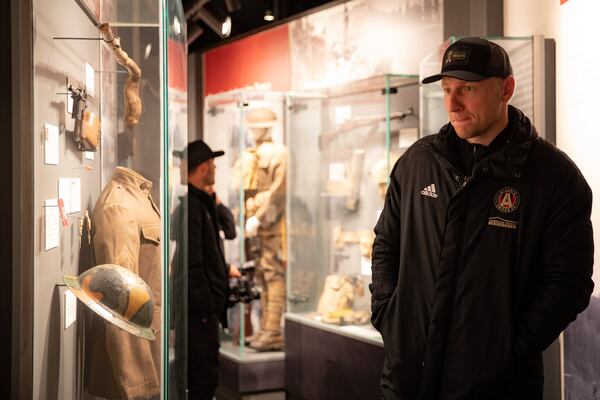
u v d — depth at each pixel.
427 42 4.79
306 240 4.91
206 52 7.36
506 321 2.15
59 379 2.28
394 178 2.49
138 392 2.17
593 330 2.87
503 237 2.16
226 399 5.23
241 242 5.12
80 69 2.27
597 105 2.85
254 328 5.34
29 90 2.03
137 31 2.15
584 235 2.14
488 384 2.15
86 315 2.29
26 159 2.03
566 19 3.19
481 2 4.15
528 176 2.16
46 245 2.15
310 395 4.80
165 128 2.13
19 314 2.03
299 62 6.04
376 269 2.49
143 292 2.07
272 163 5.14
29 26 2.02
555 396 3.29
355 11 5.41
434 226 2.28
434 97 3.28
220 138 5.73
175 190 2.41
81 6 2.30
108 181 2.22
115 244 2.17
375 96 4.26
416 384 2.27
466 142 2.31
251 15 7.34
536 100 3.31
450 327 2.20
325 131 4.71
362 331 4.38
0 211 2.03
